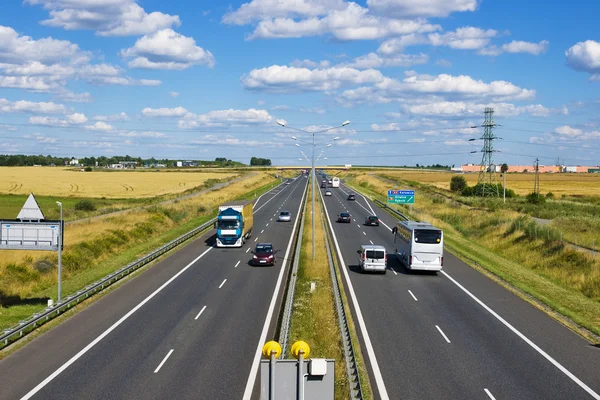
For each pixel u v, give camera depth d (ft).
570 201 320.29
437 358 71.31
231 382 61.93
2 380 62.18
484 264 143.13
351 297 105.60
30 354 71.31
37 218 99.25
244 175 606.55
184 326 84.33
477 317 92.02
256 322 86.74
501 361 70.28
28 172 576.20
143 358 69.77
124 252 153.07
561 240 156.97
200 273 127.24
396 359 70.79
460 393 59.77
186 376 63.62
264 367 35.32
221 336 79.30
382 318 90.48
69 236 154.40
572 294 110.42
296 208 295.48
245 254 155.12
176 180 499.10
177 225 220.84
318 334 78.54
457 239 186.60
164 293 106.73
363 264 129.08
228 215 167.63
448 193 390.21
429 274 130.82
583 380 63.98
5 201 292.81
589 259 132.67
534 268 144.25
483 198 340.39
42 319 86.38
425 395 59.21
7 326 83.61
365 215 262.06
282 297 103.81
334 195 384.68
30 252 130.62
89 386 60.34
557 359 71.31
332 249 166.61
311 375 35.45
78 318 88.89
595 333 83.46
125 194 360.89
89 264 135.54
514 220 202.28
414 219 231.91
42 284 113.60
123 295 104.99
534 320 90.53
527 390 60.75
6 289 105.09
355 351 73.82
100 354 71.31
